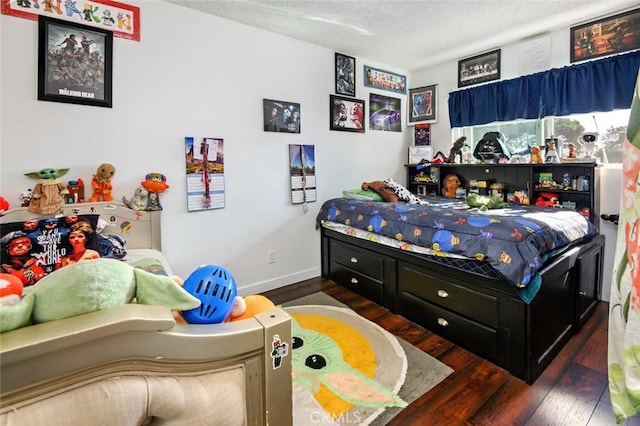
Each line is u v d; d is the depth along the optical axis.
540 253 1.82
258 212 3.01
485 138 3.33
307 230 3.38
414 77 4.18
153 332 0.57
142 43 2.33
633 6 2.51
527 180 3.09
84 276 0.57
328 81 3.40
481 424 1.48
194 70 2.56
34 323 0.54
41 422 0.48
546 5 2.51
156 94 2.41
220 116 2.72
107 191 2.21
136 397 0.55
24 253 1.63
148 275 0.68
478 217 2.11
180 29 2.48
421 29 2.91
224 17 2.66
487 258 1.86
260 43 2.90
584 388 1.71
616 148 2.71
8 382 0.46
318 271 3.50
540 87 3.03
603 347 2.07
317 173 3.40
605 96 2.67
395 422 1.49
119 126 2.28
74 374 0.51
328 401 1.62
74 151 2.12
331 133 3.48
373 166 3.89
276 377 0.75
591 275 2.45
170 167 2.50
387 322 2.45
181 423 0.61
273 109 3.01
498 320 1.88
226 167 2.78
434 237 2.20
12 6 1.91
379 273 2.72
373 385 1.73
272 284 3.15
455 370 1.87
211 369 0.66
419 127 4.14
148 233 2.37
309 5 2.48
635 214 0.54
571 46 2.84
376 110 3.87
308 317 2.53
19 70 1.94
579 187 2.74
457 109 3.70
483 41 3.21
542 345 1.86
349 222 2.96
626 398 0.60
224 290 0.77
